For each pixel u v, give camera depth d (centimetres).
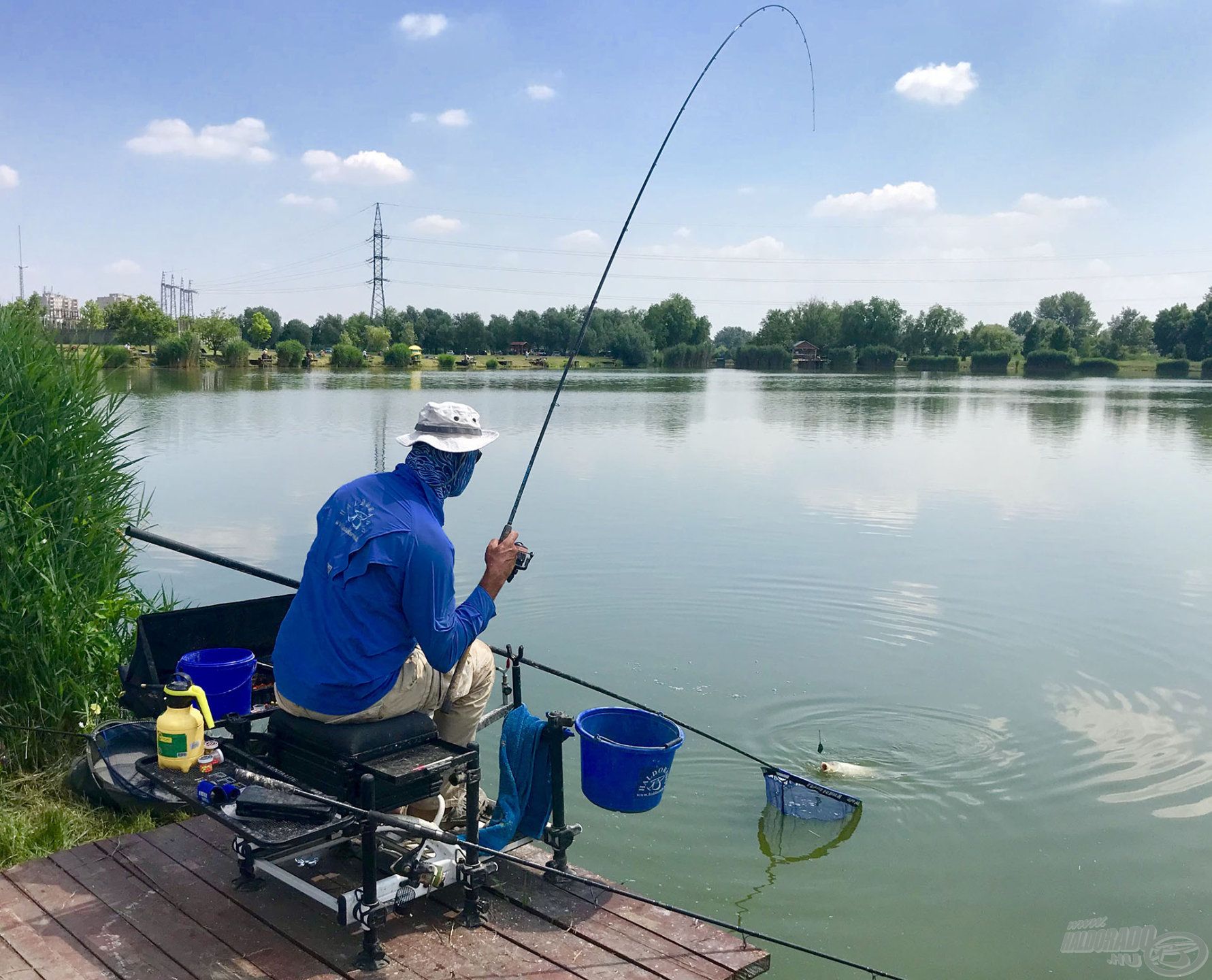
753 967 318
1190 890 460
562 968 312
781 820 525
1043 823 523
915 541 1194
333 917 336
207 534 1130
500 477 1689
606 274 448
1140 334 11631
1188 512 1415
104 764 437
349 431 2312
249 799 299
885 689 719
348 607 322
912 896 452
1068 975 389
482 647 383
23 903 344
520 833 378
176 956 311
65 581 495
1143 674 750
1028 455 2128
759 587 977
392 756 323
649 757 365
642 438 2403
